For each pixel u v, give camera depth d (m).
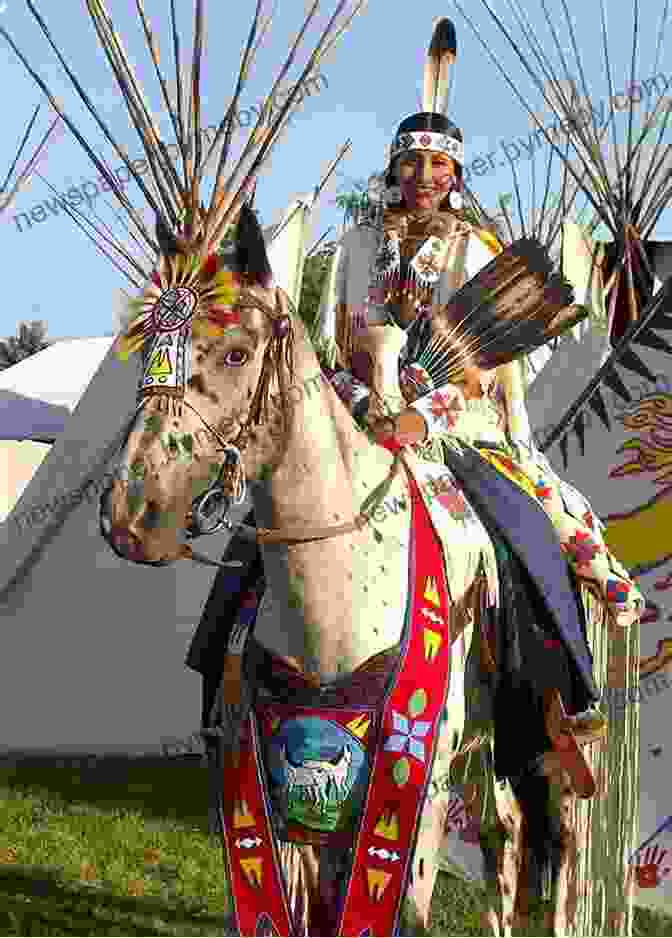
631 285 9.91
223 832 3.92
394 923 3.73
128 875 6.52
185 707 9.70
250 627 4.02
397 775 3.75
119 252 5.83
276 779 3.81
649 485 7.50
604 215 10.15
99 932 5.61
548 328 4.58
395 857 3.75
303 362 3.68
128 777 8.88
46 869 6.55
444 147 4.86
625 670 5.12
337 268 4.93
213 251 3.61
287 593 3.76
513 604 4.45
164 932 5.68
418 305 4.82
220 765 3.98
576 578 4.89
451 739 4.00
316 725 3.75
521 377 5.04
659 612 7.17
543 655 4.54
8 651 9.83
